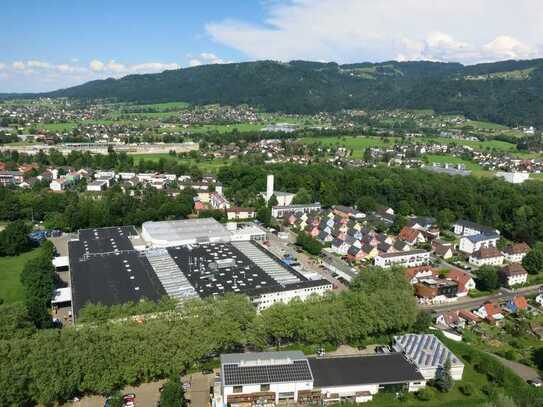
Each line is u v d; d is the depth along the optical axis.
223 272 166.75
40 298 141.38
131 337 109.00
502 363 128.12
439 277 187.62
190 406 102.81
